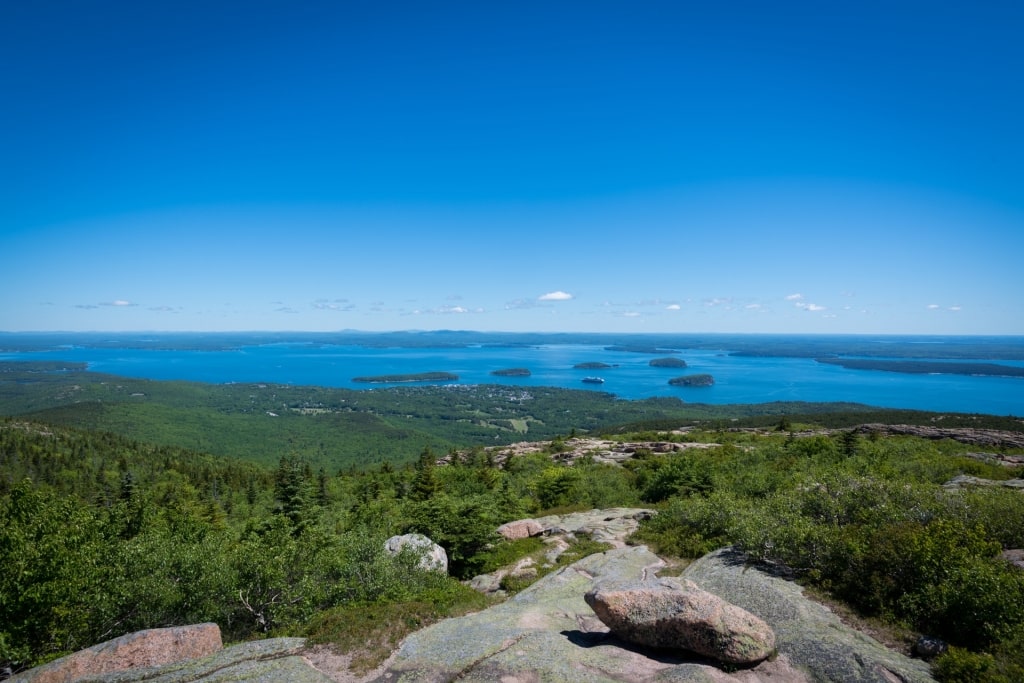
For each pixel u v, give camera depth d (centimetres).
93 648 1311
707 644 1102
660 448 6938
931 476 3259
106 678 1152
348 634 1377
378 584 1838
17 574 1588
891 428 6819
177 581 1908
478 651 1217
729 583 1547
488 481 5084
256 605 1916
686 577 1681
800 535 1591
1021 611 1110
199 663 1218
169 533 3291
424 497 4744
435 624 1448
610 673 1088
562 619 1441
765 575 1584
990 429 7219
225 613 1877
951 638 1181
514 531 2869
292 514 4962
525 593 1772
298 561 1997
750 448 5956
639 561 1983
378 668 1217
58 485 8825
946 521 1507
